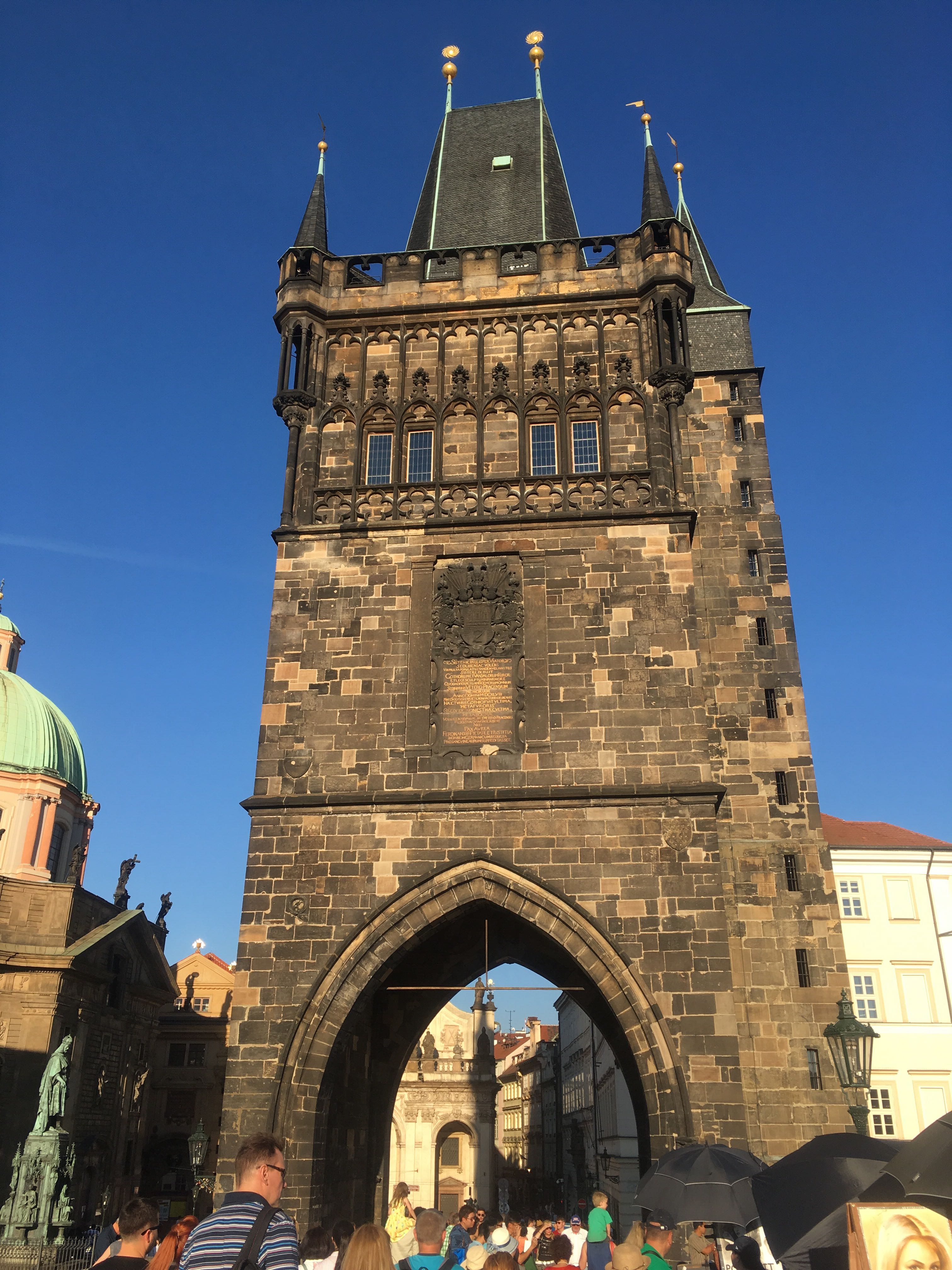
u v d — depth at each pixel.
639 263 38.09
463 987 32.91
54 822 76.06
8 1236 41.16
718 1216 15.20
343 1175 33.47
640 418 36.25
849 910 54.31
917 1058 51.22
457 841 31.16
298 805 31.84
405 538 35.12
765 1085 32.72
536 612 33.56
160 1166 80.31
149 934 69.88
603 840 30.69
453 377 37.59
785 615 38.62
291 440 36.91
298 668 33.75
